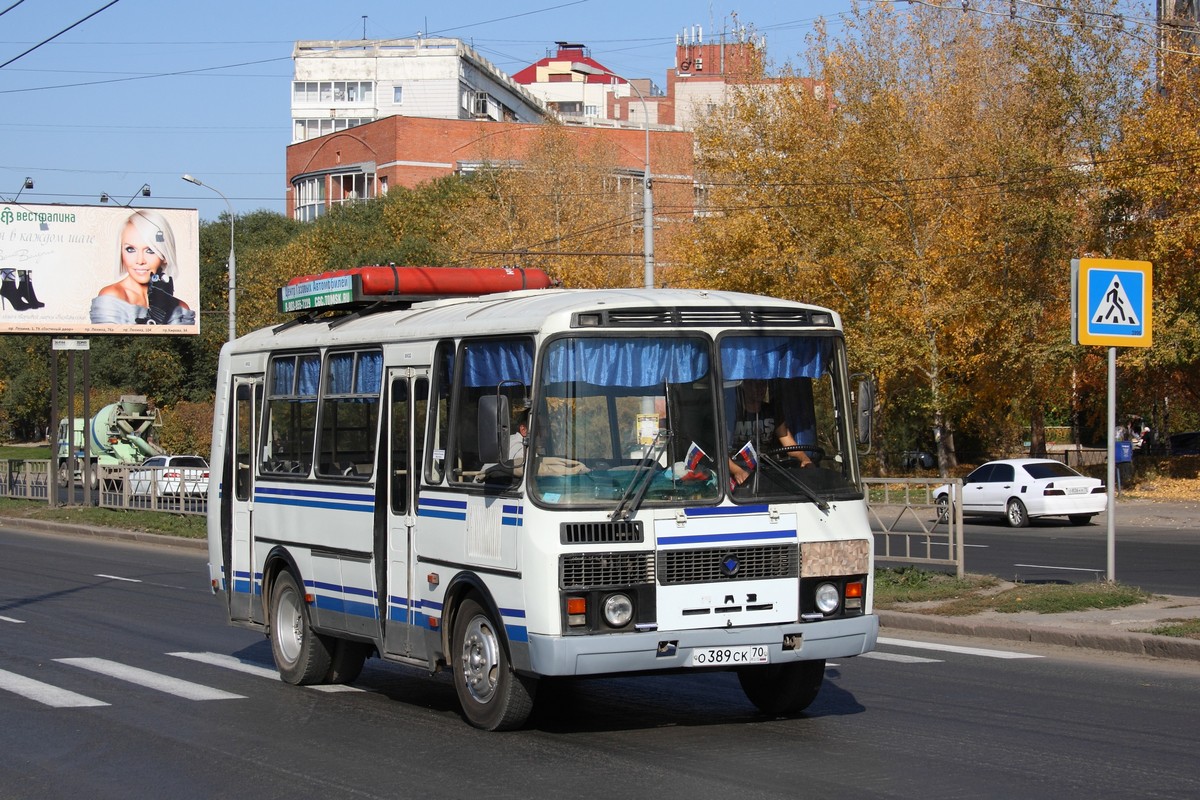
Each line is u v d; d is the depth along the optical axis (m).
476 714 8.98
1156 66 35.44
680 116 95.44
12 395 83.44
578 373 8.35
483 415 8.14
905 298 37.91
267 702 10.48
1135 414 48.53
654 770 7.72
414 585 9.60
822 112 40.09
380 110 99.38
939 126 38.62
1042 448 42.34
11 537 30.86
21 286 36.81
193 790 7.52
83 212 37.56
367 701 10.52
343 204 74.12
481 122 79.12
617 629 8.13
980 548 23.62
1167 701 9.74
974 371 39.47
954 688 10.52
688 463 8.45
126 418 48.78
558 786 7.35
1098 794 7.02
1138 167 33.97
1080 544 24.34
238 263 65.19
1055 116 36.28
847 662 11.96
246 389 12.59
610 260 53.69
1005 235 36.59
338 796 7.28
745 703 10.03
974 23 41.25
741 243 40.22
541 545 8.11
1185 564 20.09
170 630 14.98
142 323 38.00
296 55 100.12
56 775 7.95
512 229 52.78
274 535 11.74
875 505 16.69
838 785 7.27
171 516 31.05
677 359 8.58
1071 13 32.97
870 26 39.66
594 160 57.28
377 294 11.25
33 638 14.27
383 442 10.16
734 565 8.43
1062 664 11.57
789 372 8.88
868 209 39.16
